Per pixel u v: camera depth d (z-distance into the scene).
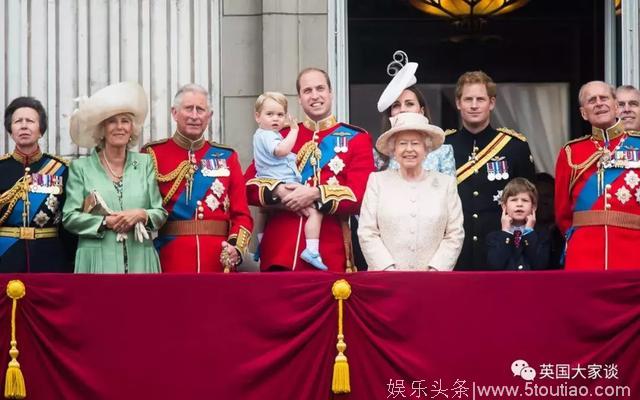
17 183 47.62
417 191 47.19
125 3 55.28
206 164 48.44
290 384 44.56
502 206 48.41
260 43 55.28
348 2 61.62
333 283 44.66
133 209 47.12
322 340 44.62
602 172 48.12
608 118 48.38
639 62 55.28
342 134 48.91
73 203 47.19
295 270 47.62
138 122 47.91
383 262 46.59
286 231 48.00
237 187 48.50
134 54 55.22
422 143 47.06
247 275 44.75
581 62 62.06
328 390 44.53
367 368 44.53
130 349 44.72
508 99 62.50
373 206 47.22
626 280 44.50
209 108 49.09
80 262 46.72
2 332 44.66
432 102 62.47
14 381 44.38
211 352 44.66
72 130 48.25
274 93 48.69
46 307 44.78
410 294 44.62
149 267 47.00
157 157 48.47
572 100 62.22
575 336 44.47
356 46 61.72
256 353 44.62
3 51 55.03
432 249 46.91
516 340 44.50
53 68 55.09
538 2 62.19
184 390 44.62
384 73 61.62
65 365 44.62
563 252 49.19
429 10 62.06
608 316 44.47
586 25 61.97
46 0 55.19
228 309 44.75
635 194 47.91
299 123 49.34
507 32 62.34
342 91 55.09
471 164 50.03
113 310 44.78
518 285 44.59
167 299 44.78
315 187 47.97
